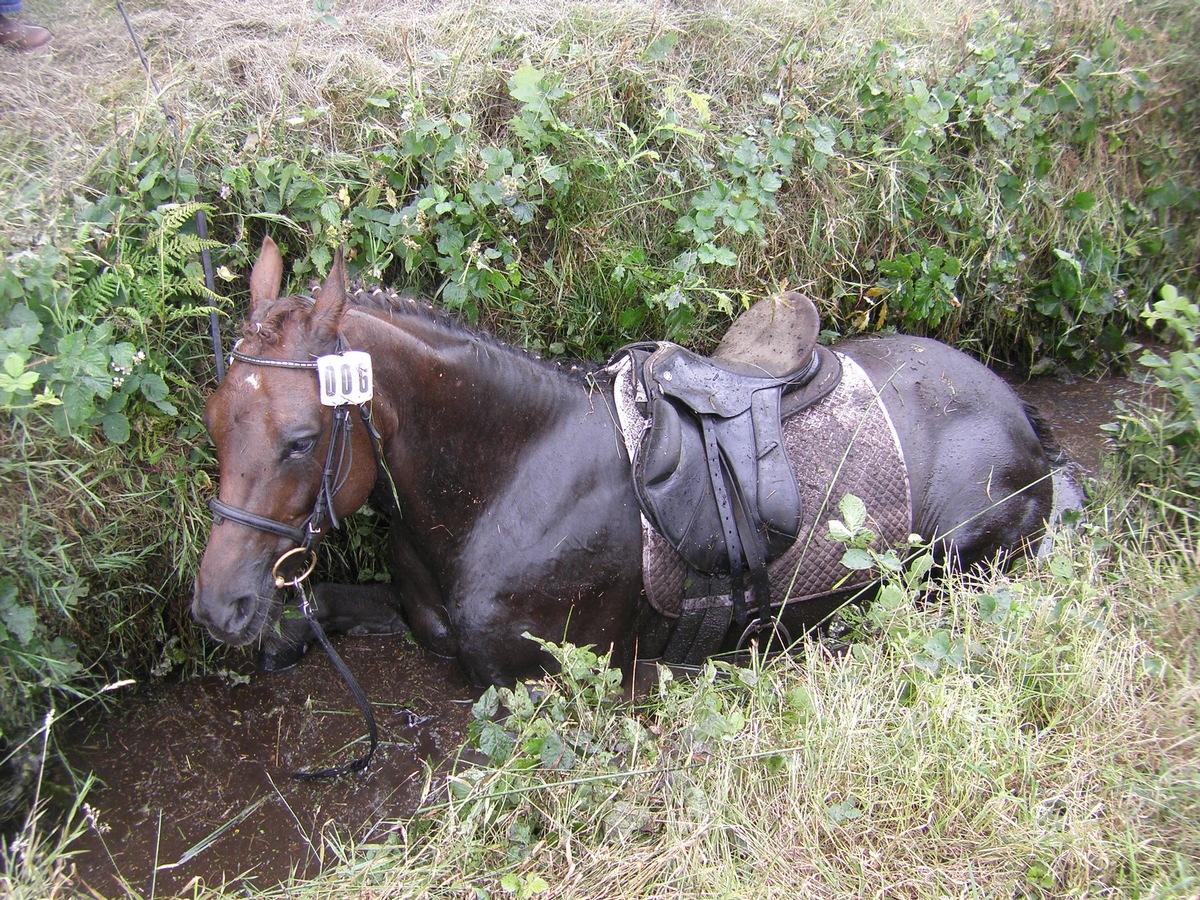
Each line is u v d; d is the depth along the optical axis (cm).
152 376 262
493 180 313
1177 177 450
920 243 395
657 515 253
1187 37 461
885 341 324
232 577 215
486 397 253
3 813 243
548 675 251
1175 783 226
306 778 261
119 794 255
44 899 205
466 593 260
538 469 260
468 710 282
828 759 230
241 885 231
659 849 214
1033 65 425
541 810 224
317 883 219
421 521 257
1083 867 211
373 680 296
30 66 325
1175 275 457
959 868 213
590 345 352
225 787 259
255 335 212
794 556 273
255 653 302
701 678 248
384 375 233
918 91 378
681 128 335
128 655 291
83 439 258
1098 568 300
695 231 338
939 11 447
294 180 297
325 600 302
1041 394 432
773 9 415
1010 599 265
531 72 313
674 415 259
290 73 328
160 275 265
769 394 271
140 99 309
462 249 314
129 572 283
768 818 223
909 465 288
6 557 251
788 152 357
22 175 281
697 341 364
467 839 216
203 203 284
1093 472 373
